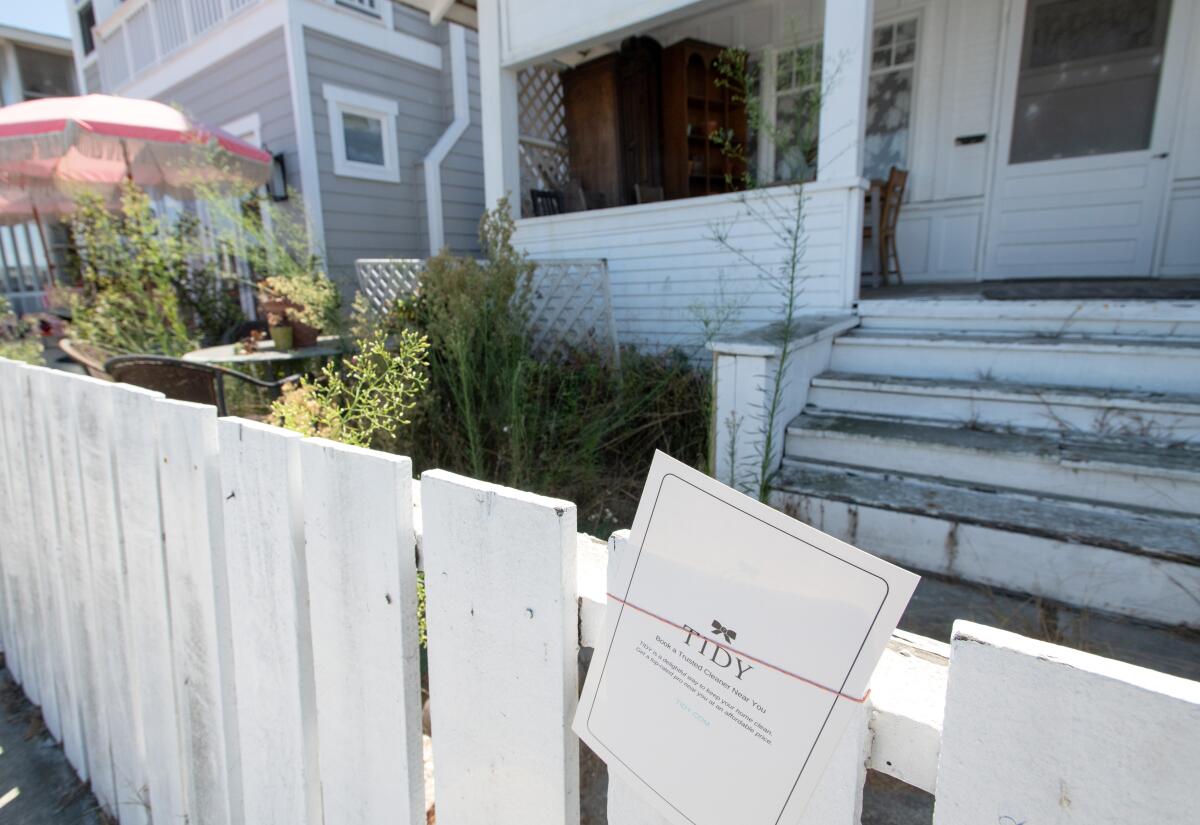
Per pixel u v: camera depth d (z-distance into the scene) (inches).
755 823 23.4
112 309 174.4
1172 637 75.3
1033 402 104.9
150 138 191.3
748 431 105.4
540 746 30.4
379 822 37.6
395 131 282.8
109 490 54.6
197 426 43.8
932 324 132.5
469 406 113.2
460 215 304.2
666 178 241.0
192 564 47.1
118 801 62.6
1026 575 85.4
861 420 115.1
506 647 30.7
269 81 258.7
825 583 21.5
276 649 41.4
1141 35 167.0
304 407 79.9
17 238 386.9
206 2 278.2
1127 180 174.6
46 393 61.3
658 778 26.0
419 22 285.9
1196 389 100.3
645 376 147.9
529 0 182.1
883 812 54.2
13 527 73.7
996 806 19.9
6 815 64.7
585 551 35.1
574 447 120.3
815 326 123.5
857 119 133.6
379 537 33.9
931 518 90.6
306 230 240.4
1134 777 17.6
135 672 56.6
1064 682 18.2
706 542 24.6
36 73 432.8
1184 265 171.8
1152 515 84.4
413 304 150.8
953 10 189.6
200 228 244.8
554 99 248.5
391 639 34.5
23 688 82.5
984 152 192.5
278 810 44.2
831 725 21.5
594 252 185.5
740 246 158.2
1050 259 188.2
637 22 163.6
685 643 25.2
